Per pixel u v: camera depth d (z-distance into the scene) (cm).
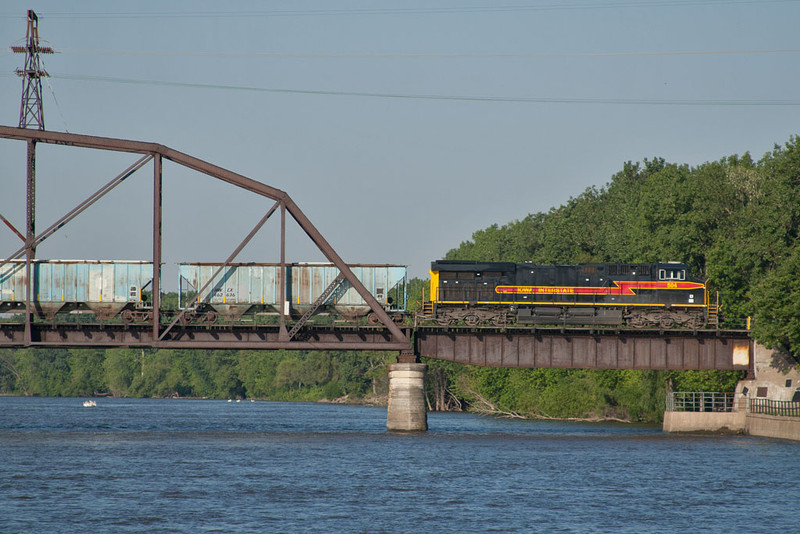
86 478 9744
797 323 13375
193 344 13275
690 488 9412
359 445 13112
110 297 13738
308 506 8306
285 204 13525
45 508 8125
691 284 14812
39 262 13688
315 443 13438
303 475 10044
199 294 13350
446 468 10675
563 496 8919
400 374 14288
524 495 8950
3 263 13225
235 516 7850
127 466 10706
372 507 8288
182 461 11194
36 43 14600
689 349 14138
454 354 14075
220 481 9606
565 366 13925
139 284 13812
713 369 14188
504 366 13925
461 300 14762
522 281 14800
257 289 14025
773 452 12294
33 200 13375
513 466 10919
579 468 10775
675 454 12138
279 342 13412
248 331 13688
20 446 13025
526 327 14275
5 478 9681
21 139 13262
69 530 7306
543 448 12875
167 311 13950
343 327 13950
